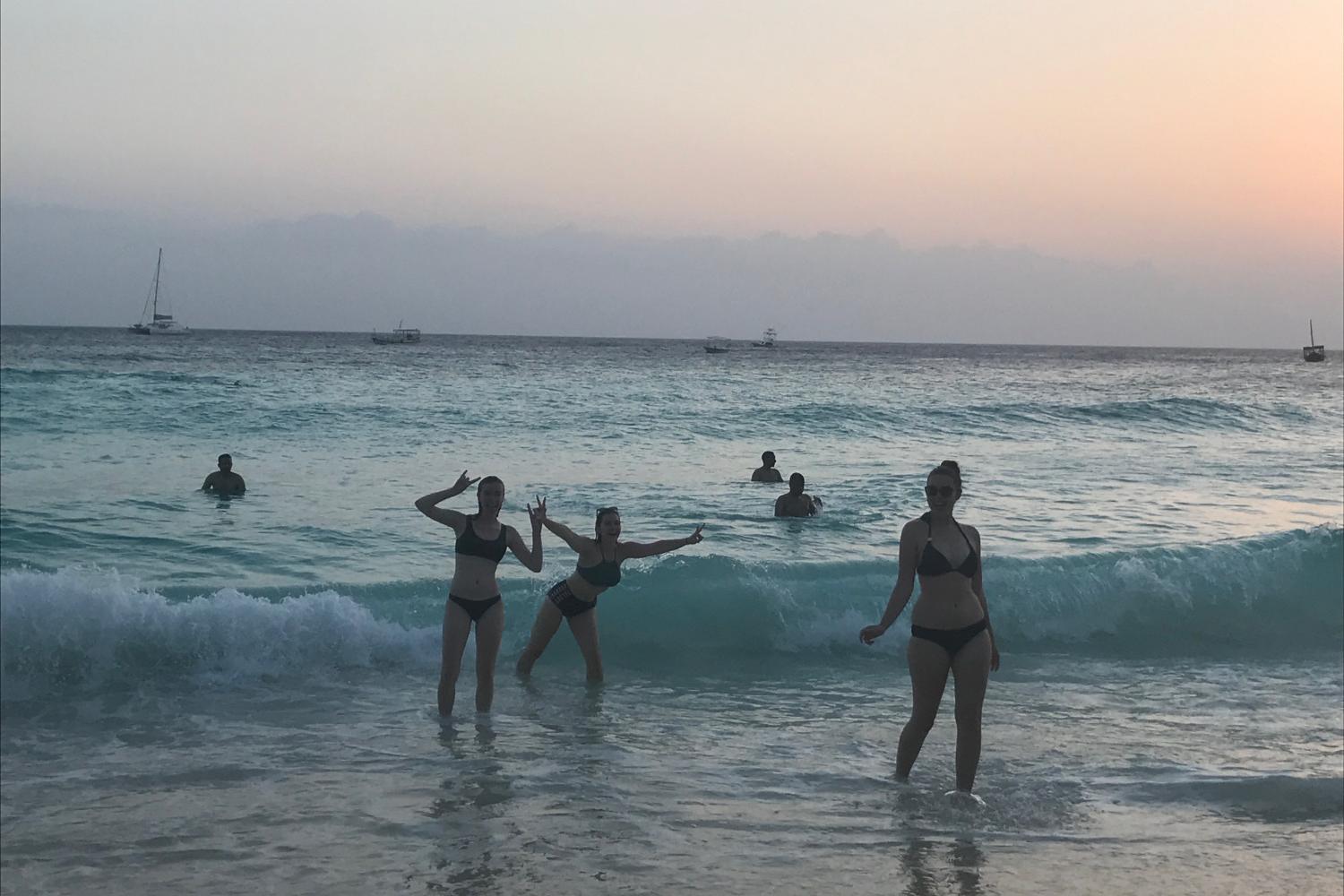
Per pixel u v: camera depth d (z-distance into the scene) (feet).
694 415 103.55
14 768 20.89
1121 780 21.12
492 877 15.96
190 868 16.21
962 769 19.95
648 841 17.47
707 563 34.40
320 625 28.81
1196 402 116.16
